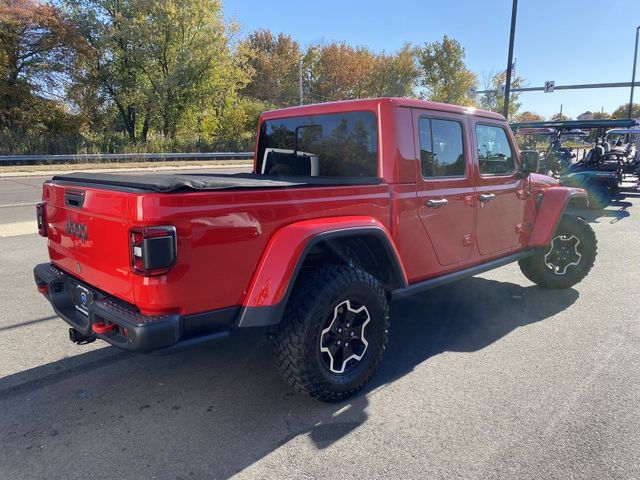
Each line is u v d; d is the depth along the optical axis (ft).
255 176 13.56
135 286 8.31
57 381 11.62
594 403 10.53
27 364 12.44
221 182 9.53
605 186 41.88
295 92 169.58
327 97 172.86
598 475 8.23
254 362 12.74
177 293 8.31
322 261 11.46
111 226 8.72
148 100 103.45
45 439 9.29
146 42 100.07
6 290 17.75
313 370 9.84
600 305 17.07
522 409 10.30
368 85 168.45
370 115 12.05
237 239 8.90
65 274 11.28
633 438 9.27
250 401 10.75
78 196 9.77
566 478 8.16
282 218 9.57
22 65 89.97
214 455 8.82
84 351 13.23
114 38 98.89
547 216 17.06
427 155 12.59
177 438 9.34
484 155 14.57
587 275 20.38
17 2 84.43
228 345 13.82
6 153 76.84
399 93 158.61
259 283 9.18
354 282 10.25
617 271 21.56
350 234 10.20
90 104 101.30
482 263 14.93
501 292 18.70
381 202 11.37
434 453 8.84
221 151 109.09
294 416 10.13
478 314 16.30
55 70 92.38
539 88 97.91
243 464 8.57
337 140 12.97
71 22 94.22
